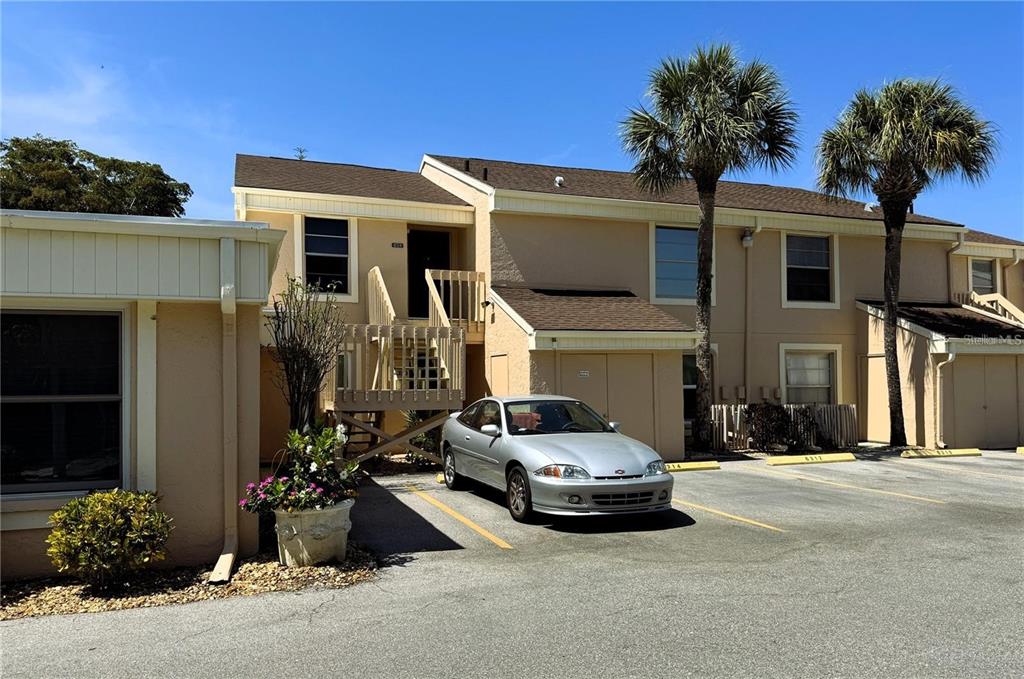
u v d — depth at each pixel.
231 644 4.57
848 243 18.52
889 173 15.39
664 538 7.54
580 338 13.22
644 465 8.08
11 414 6.14
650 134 14.30
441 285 15.05
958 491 10.55
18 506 5.96
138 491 6.19
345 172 17.81
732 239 17.34
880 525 8.14
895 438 16.19
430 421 12.42
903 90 14.97
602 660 4.27
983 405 16.73
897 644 4.49
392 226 15.42
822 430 15.95
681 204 16.70
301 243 14.47
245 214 13.96
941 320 17.58
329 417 11.85
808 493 10.34
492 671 4.13
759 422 15.55
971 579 5.97
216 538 6.54
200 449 6.52
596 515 7.75
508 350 13.98
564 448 8.28
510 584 5.87
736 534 7.70
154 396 6.40
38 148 24.11
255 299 6.48
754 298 17.42
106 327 6.43
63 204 23.69
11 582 5.89
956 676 4.02
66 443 6.27
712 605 5.27
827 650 4.40
